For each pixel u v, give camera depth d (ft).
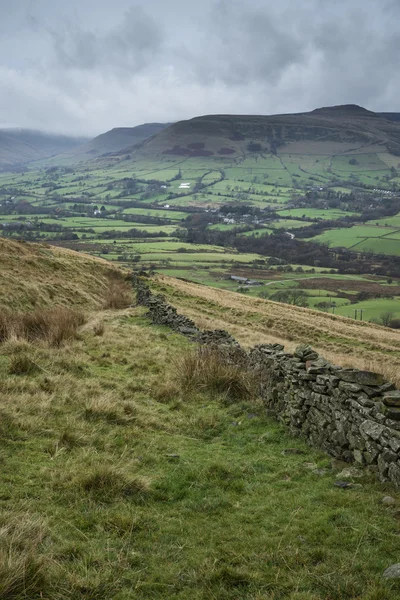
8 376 30.12
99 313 76.33
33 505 15.42
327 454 21.83
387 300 349.41
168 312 67.31
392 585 12.01
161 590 12.23
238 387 33.14
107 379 33.83
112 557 13.34
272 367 30.35
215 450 23.25
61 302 87.71
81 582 11.98
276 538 14.53
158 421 26.45
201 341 51.96
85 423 24.11
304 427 24.50
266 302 203.41
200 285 242.17
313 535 14.67
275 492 18.07
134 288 132.77
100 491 16.99
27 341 40.91
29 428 22.11
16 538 12.91
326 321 167.02
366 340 128.67
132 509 16.14
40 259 121.39
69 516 15.28
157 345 48.73
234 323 128.36
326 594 11.98
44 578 11.94
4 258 108.17
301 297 334.03
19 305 75.51
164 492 17.88
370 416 19.29
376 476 18.22
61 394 27.96
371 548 13.83
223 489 18.34
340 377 22.09
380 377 21.34
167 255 510.58
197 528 15.33
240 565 13.32
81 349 41.75
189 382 33.78
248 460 21.56
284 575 12.78
